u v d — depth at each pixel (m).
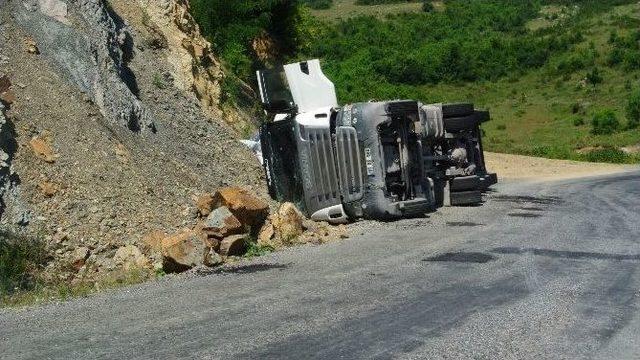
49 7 13.53
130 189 11.66
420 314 6.61
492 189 21.81
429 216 14.84
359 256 10.09
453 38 96.88
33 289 8.78
